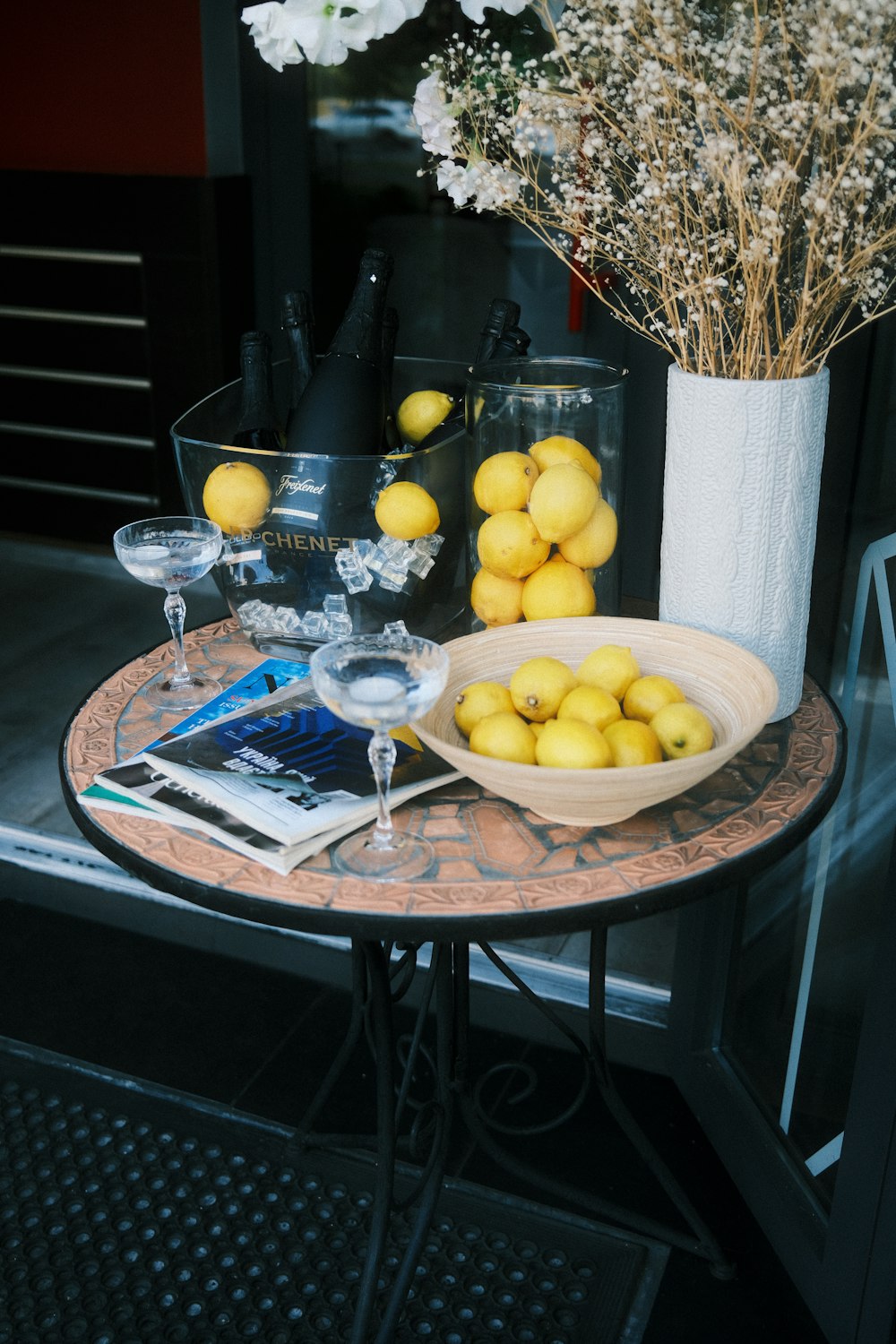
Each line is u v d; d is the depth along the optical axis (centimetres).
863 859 146
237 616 137
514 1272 147
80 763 116
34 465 363
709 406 114
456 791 113
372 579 127
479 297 282
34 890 224
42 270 336
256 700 126
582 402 120
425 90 116
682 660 119
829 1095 148
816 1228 142
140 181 309
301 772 110
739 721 111
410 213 286
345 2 114
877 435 154
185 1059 182
